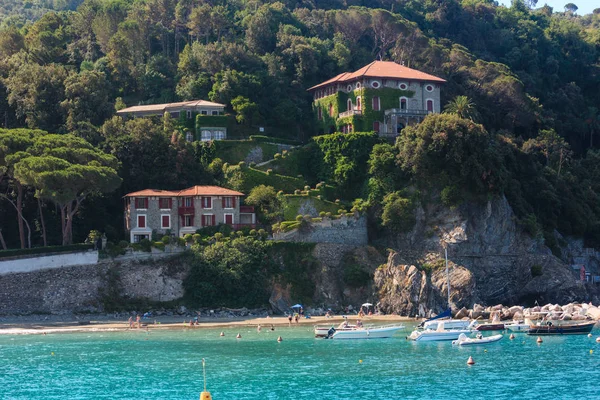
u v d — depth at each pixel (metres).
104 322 182.38
